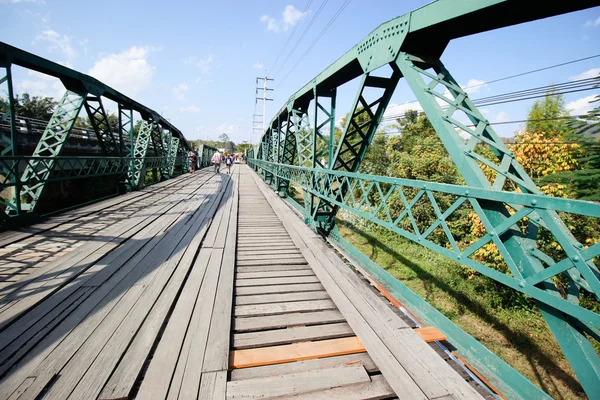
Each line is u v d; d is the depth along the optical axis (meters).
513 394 2.01
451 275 6.04
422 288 5.63
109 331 2.13
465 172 2.31
